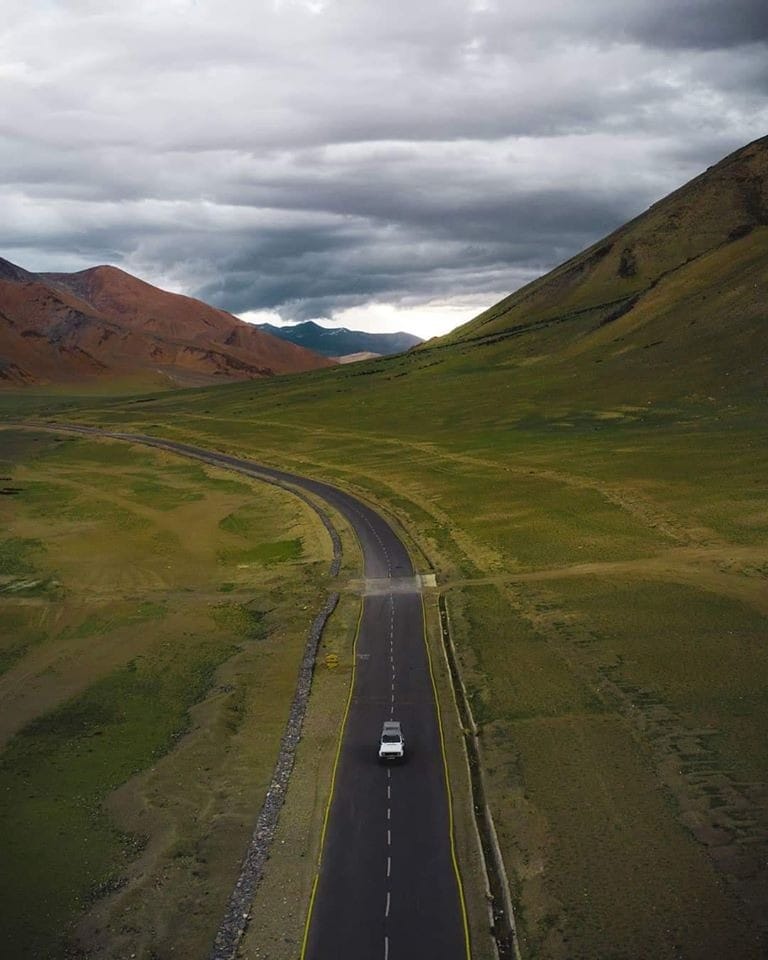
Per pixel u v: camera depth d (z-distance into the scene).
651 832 45.31
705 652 67.00
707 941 37.81
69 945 40.16
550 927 39.16
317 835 46.66
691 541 96.31
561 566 92.19
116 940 40.16
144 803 51.50
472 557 98.25
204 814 50.06
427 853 44.84
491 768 52.62
